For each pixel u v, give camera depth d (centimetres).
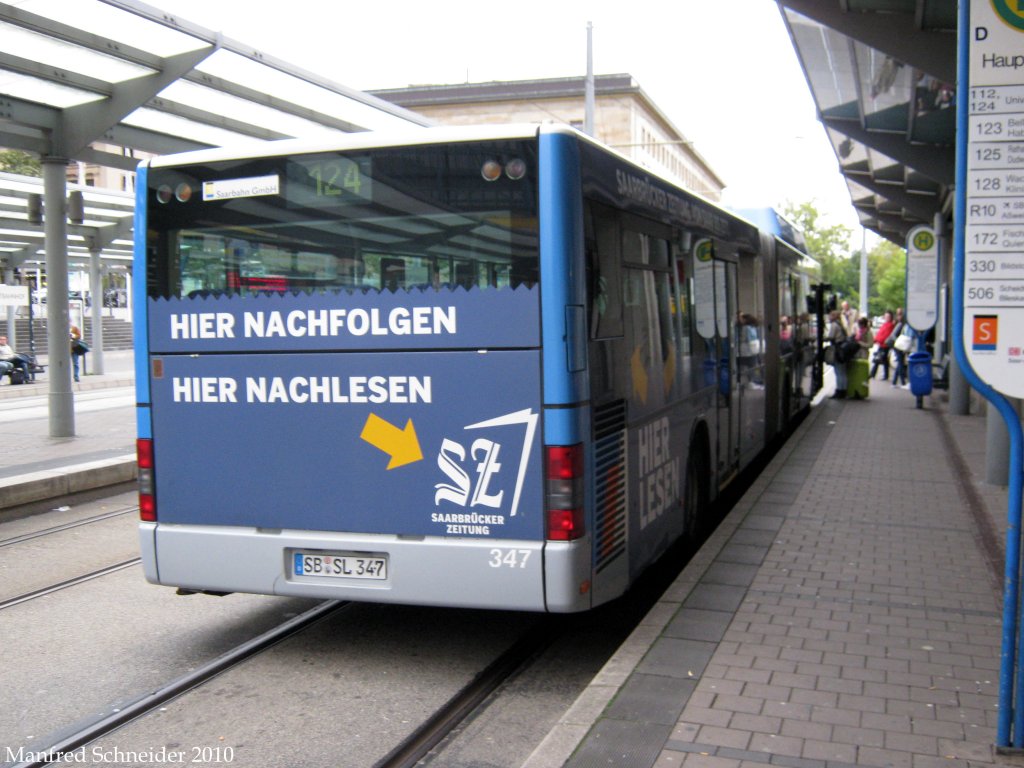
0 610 684
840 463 1172
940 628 557
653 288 655
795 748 402
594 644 613
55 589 738
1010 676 393
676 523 715
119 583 757
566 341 500
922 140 1543
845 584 645
